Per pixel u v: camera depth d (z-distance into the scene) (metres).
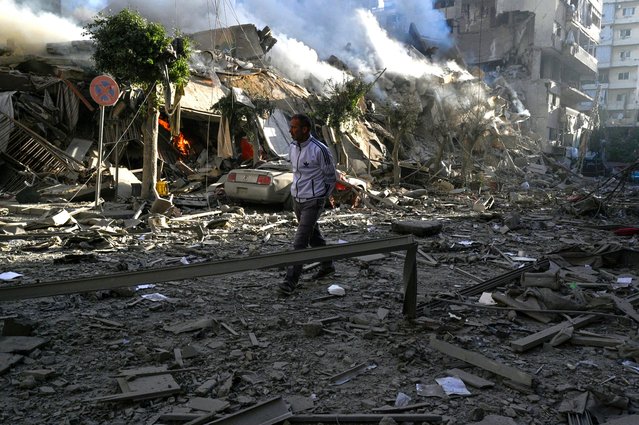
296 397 2.92
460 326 4.13
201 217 10.99
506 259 7.12
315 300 4.85
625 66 78.81
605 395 2.87
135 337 3.81
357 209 13.46
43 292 3.07
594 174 47.94
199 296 4.91
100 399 2.80
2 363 3.20
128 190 14.66
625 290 5.43
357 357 3.51
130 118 17.08
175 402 2.86
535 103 51.09
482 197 18.55
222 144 19.22
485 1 55.34
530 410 2.83
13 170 15.89
